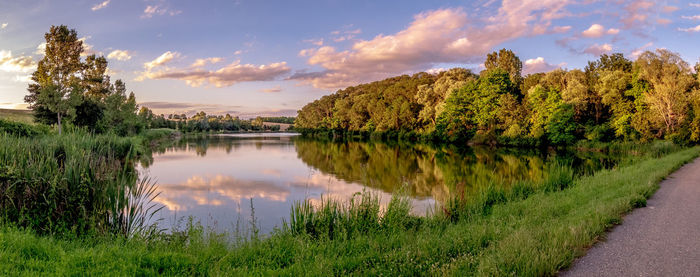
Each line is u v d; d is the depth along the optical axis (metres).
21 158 8.10
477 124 59.28
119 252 5.20
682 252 5.55
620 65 58.81
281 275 4.60
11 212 6.92
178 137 91.88
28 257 4.82
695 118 37.16
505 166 29.67
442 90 69.69
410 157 38.75
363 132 96.00
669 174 15.44
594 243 6.04
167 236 7.63
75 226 6.78
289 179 22.36
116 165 11.31
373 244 6.13
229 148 52.12
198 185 19.89
